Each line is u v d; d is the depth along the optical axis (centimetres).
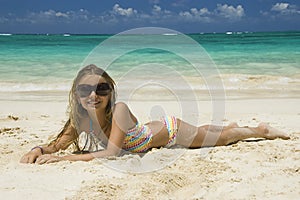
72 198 295
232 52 1862
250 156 411
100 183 322
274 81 1067
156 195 304
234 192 314
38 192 308
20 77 1124
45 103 792
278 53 1795
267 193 311
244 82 1047
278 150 434
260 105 768
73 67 1324
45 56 1638
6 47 2062
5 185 323
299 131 538
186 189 322
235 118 647
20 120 629
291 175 351
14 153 430
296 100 820
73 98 421
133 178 337
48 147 429
